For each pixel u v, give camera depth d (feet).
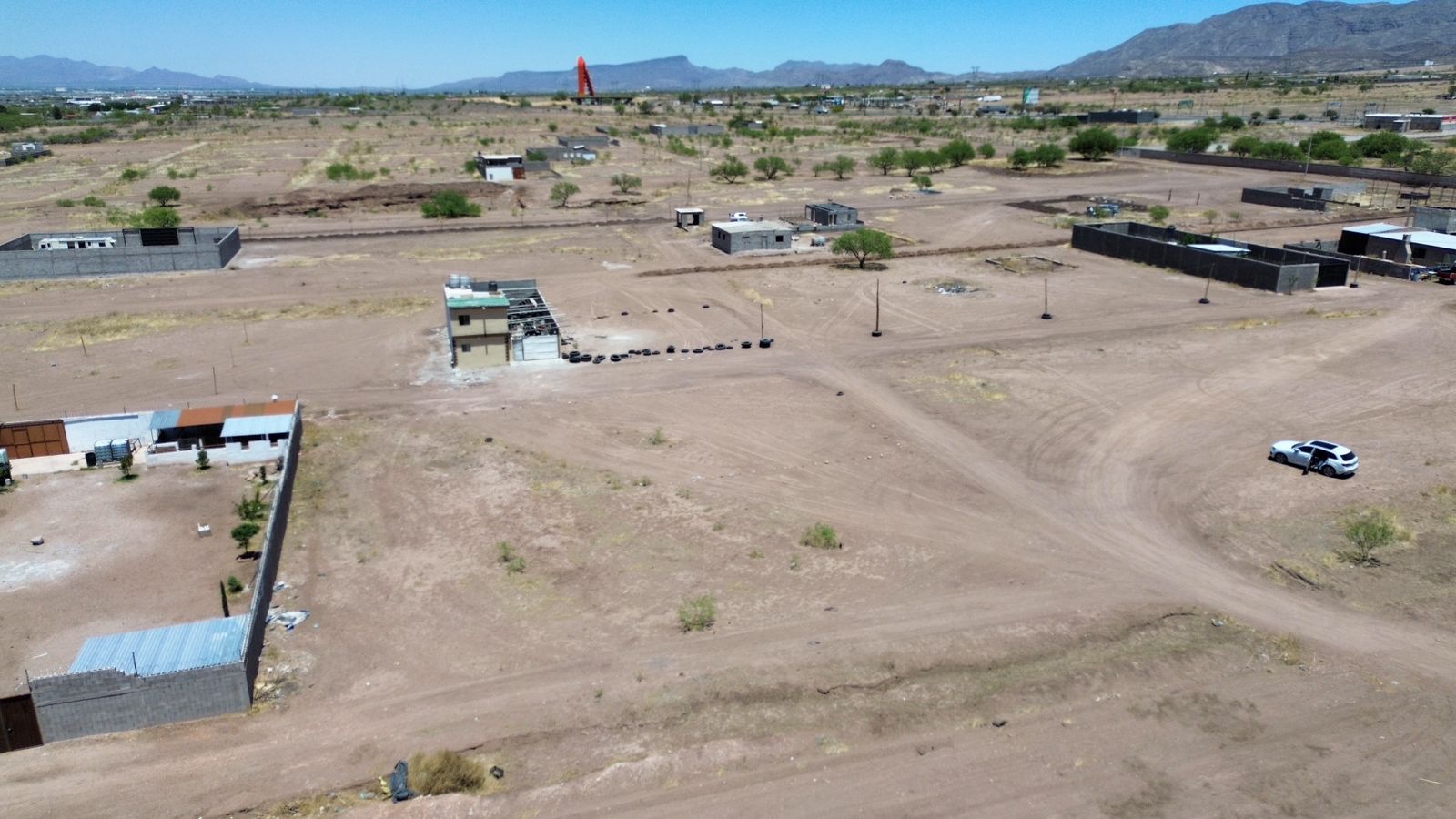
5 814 75.00
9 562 117.80
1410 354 199.41
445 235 363.15
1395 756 81.15
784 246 329.72
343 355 211.41
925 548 121.49
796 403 179.11
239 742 84.23
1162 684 91.91
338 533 126.93
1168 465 147.23
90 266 287.48
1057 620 103.24
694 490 140.56
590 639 100.63
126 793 77.61
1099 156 587.27
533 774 80.59
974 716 87.15
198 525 128.36
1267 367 194.08
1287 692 90.43
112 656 88.69
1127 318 234.38
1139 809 75.61
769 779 79.66
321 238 354.13
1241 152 538.06
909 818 75.10
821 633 101.04
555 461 152.15
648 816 75.61
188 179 502.38
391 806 76.43
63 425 154.20
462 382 193.36
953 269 296.10
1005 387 185.78
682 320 239.91
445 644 100.01
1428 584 109.09
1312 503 131.95
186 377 195.72
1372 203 394.73
